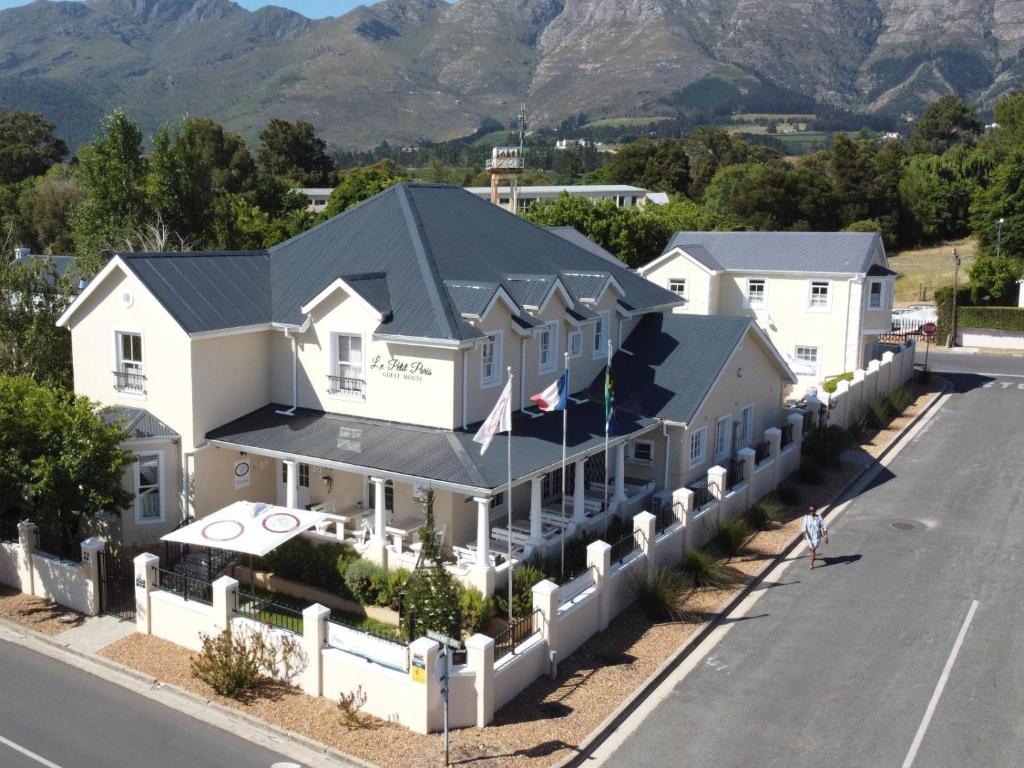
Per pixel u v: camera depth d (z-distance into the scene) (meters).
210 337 25.81
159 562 23.45
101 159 48.91
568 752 16.69
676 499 25.17
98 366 27.55
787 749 17.08
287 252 29.73
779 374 36.06
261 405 27.86
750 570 25.34
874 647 20.98
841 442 35.12
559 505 27.94
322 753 16.84
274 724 17.69
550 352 28.80
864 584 24.53
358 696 18.16
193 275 27.16
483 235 30.53
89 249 47.12
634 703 18.53
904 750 17.00
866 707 18.45
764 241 51.03
